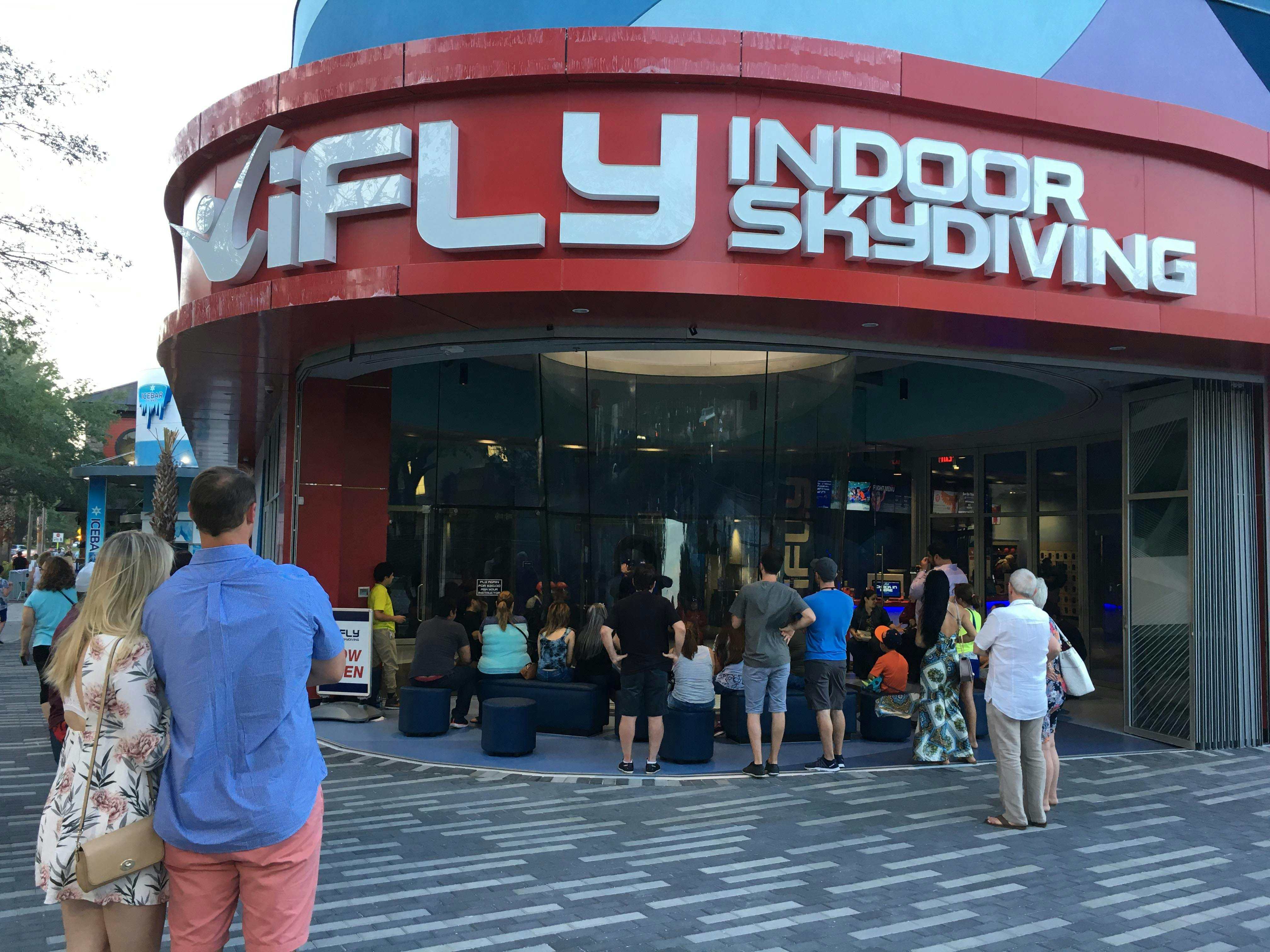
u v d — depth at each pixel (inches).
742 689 361.1
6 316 544.7
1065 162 323.9
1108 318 319.9
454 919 177.5
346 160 310.7
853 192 301.6
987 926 178.5
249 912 104.3
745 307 301.9
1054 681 267.4
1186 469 385.4
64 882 104.7
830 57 297.3
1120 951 168.1
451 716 395.5
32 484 1535.4
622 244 291.6
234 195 334.6
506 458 617.0
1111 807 272.2
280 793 104.0
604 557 420.5
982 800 277.4
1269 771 326.0
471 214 300.8
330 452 437.1
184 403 534.0
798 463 417.7
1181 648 378.9
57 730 199.2
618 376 421.1
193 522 110.8
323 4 431.2
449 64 299.0
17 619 1139.9
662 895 192.9
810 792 286.0
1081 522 585.3
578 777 303.0
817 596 322.3
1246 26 408.2
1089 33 377.7
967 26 362.3
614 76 292.8
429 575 591.5
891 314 307.4
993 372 556.4
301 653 108.0
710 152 297.9
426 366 590.6
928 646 340.8
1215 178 352.8
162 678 106.3
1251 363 369.4
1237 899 195.0
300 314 323.6
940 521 668.1
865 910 185.8
